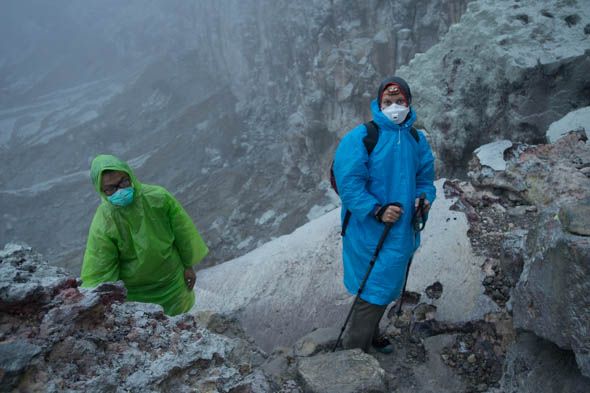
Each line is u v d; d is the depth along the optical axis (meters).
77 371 1.74
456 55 5.96
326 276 4.05
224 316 3.53
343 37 25.55
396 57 22.80
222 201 32.84
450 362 2.98
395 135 2.50
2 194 46.78
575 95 5.05
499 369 2.85
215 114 46.19
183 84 55.19
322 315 3.79
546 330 2.21
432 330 3.19
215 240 27.34
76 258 33.75
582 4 5.52
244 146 38.19
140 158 47.19
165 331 2.13
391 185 2.51
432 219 4.04
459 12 20.31
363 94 23.69
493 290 3.31
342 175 2.48
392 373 2.95
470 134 5.77
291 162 28.69
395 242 2.53
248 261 4.62
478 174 4.23
